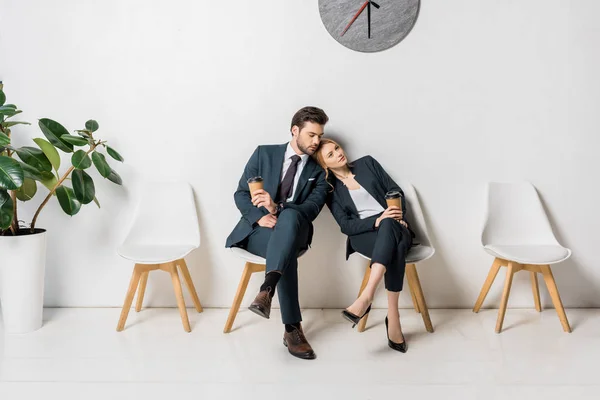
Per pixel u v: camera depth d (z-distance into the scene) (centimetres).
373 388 167
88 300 250
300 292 249
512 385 169
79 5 236
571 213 245
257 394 164
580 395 162
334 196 225
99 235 247
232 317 217
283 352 197
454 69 239
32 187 227
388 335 198
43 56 238
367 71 239
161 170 244
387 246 192
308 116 212
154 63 239
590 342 205
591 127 241
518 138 242
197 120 242
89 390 166
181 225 240
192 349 199
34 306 217
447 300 249
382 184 228
